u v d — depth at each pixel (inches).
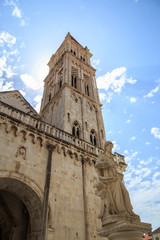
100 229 324.5
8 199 899.4
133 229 292.4
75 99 1517.0
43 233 655.8
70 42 2181.3
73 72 1823.3
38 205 738.2
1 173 678.5
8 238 832.9
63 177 865.5
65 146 965.8
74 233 755.4
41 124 957.2
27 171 756.0
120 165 1233.4
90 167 1032.8
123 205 329.7
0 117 791.7
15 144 784.3
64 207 785.6
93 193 946.7
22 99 1277.1
